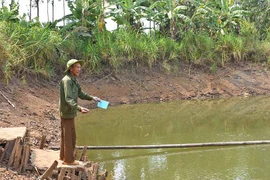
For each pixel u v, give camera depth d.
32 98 12.12
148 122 11.52
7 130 6.41
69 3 17.48
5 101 10.45
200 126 10.89
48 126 9.70
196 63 18.47
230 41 19.48
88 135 9.80
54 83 14.88
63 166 5.28
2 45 11.73
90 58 16.20
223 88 17.48
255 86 17.95
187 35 19.39
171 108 14.04
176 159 7.56
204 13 20.58
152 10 20.42
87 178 5.81
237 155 7.73
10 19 14.83
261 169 6.75
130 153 8.10
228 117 12.22
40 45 14.28
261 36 22.44
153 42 17.64
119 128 10.68
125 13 18.52
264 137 9.31
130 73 16.91
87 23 17.55
